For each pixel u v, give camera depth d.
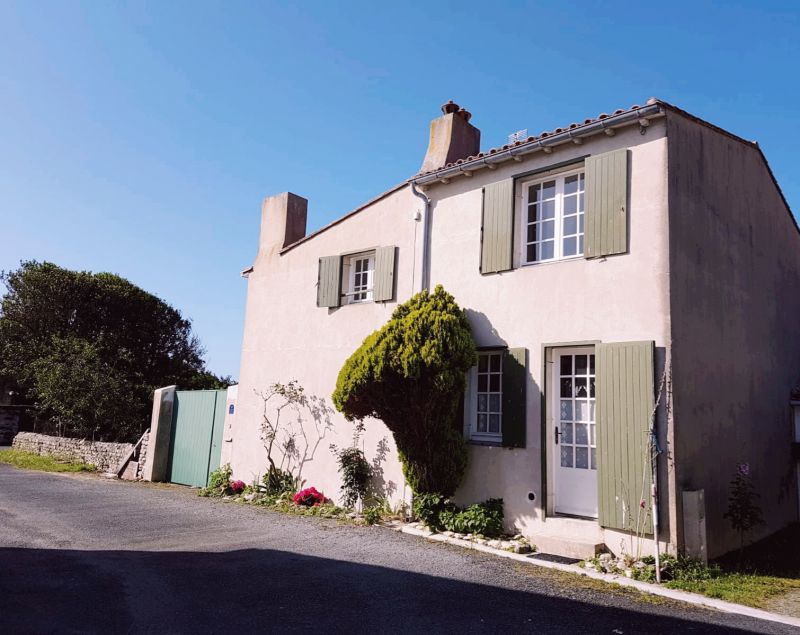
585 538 7.22
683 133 7.67
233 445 12.59
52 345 22.89
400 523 8.81
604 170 7.71
